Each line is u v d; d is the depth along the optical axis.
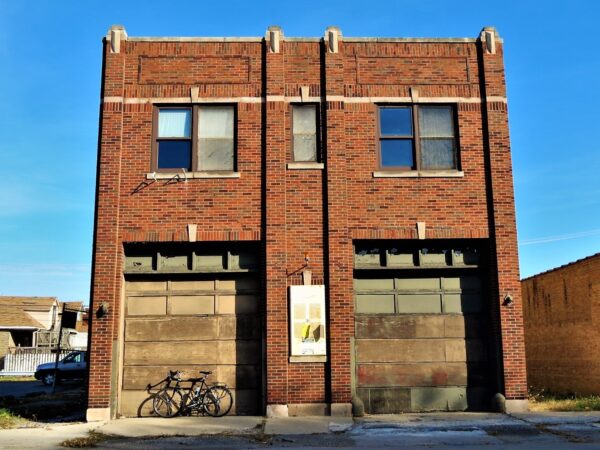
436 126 16.58
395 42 16.70
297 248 15.67
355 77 16.52
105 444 12.23
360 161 16.12
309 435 12.94
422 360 15.84
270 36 16.52
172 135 16.34
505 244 15.81
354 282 16.06
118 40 16.41
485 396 15.75
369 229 15.82
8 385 32.09
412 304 16.05
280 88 16.30
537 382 23.16
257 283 15.98
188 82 16.39
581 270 19.70
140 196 15.81
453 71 16.67
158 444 12.19
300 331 15.28
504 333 15.45
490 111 16.41
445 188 16.11
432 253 16.19
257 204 15.89
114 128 16.03
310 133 16.39
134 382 15.59
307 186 15.95
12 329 48.09
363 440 12.41
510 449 11.30
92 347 15.09
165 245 15.87
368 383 15.66
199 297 15.98
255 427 13.73
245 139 16.19
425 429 13.38
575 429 13.12
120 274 15.60
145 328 15.84
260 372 15.62
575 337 20.14
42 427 13.98
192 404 15.32
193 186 15.91
